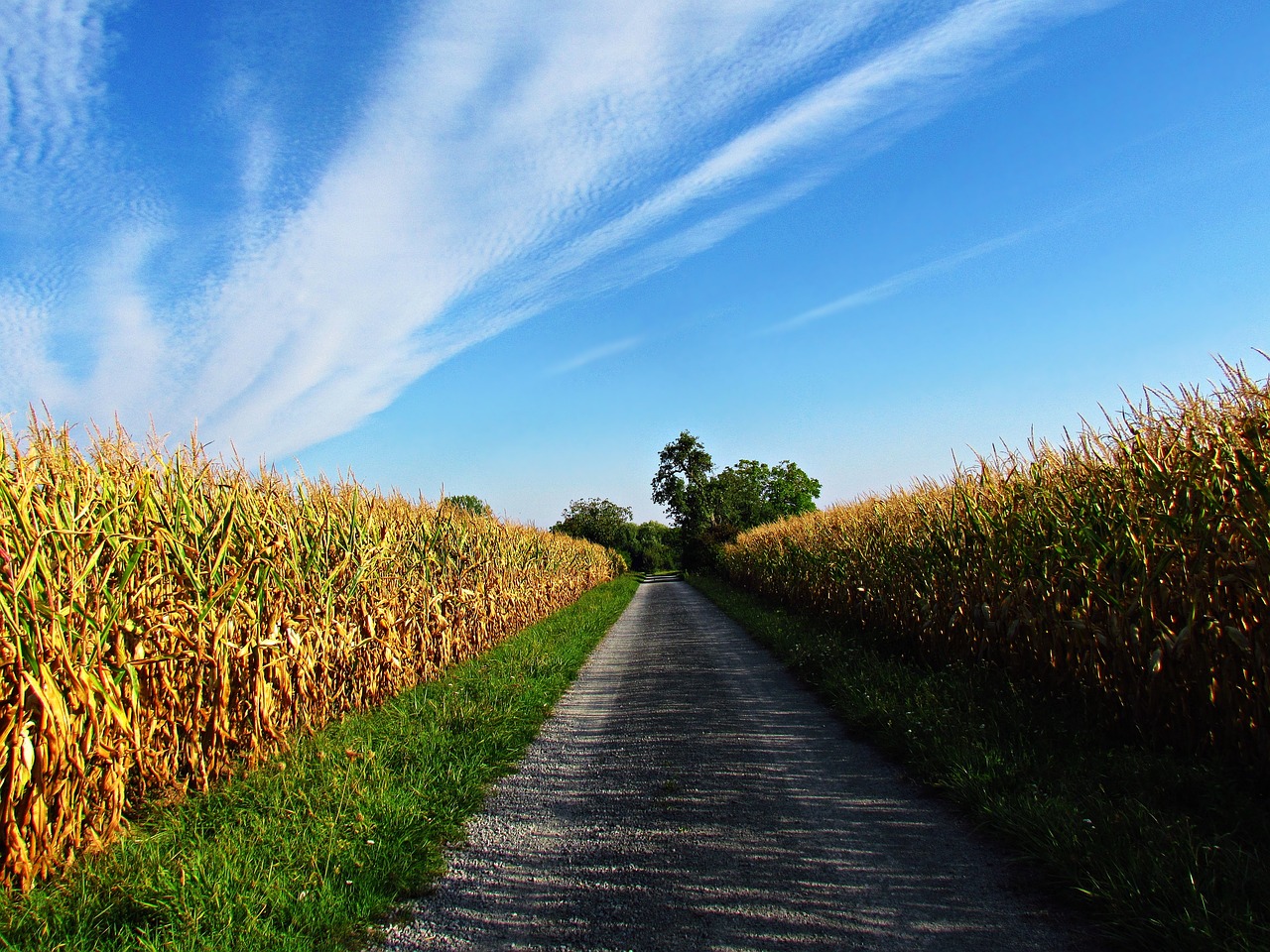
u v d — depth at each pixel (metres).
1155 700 5.16
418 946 3.44
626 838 4.63
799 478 73.00
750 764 6.02
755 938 3.30
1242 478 4.64
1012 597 7.11
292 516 7.97
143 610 5.42
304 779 5.55
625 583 46.00
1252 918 2.87
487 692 8.84
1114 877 3.34
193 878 3.87
